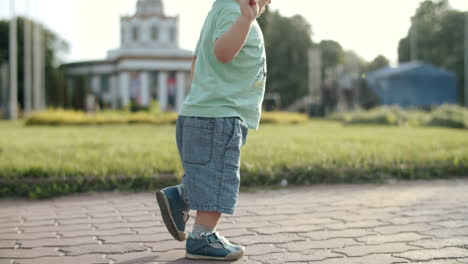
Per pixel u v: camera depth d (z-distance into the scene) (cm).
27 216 319
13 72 2359
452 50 3756
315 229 274
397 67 2594
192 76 239
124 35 6188
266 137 856
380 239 250
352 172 461
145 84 6038
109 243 249
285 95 3881
